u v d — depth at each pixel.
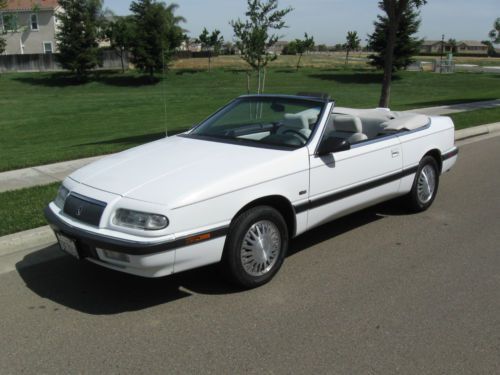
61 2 46.56
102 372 3.21
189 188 3.89
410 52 45.50
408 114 6.68
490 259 4.95
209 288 4.36
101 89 42.66
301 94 5.41
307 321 3.79
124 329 3.71
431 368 3.22
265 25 11.34
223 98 30.73
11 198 6.73
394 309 3.97
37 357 3.38
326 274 4.62
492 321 3.79
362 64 61.59
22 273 4.70
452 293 4.24
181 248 3.78
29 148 13.65
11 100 32.91
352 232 5.71
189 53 71.00
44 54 52.25
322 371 3.19
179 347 3.47
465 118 14.19
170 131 14.73
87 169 4.54
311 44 55.19
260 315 3.89
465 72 50.31
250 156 4.47
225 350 3.43
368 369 3.21
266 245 4.33
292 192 4.50
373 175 5.36
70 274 4.67
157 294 4.26
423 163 6.19
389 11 11.85
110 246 3.70
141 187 3.96
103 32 48.75
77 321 3.84
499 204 6.74
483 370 3.21
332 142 4.71
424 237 5.55
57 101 31.70
